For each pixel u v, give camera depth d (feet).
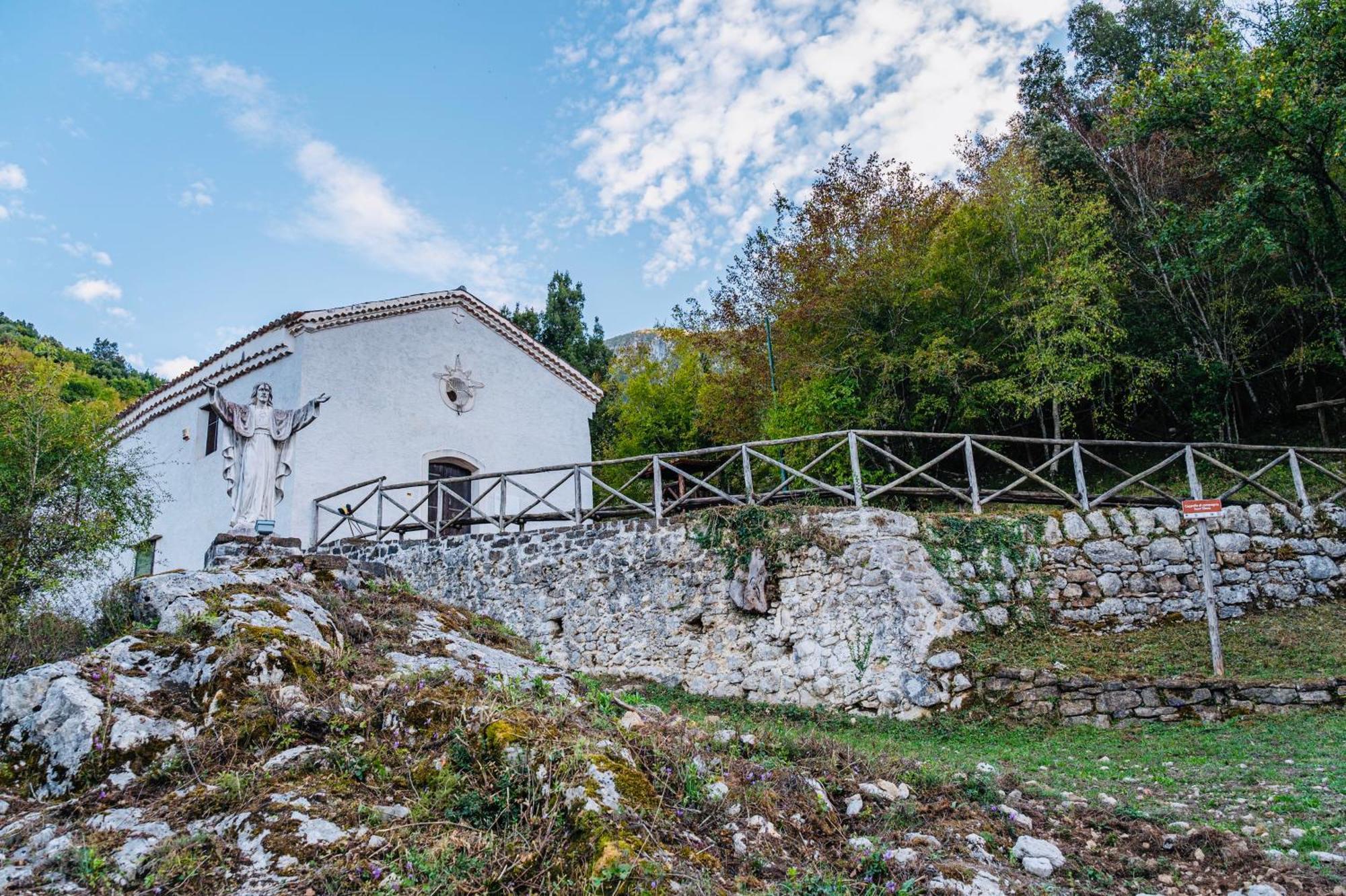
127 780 15.56
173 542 54.39
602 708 19.30
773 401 57.21
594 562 37.50
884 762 20.06
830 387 50.78
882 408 49.90
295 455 46.83
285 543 31.89
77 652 22.38
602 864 12.96
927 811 17.60
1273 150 41.29
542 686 19.60
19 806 15.24
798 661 32.32
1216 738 25.11
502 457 56.59
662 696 33.71
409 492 51.19
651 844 13.83
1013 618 32.14
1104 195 55.47
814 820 16.43
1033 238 50.62
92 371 108.37
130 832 14.07
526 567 39.06
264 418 32.96
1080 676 28.66
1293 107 38.91
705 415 68.23
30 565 33.65
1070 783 20.95
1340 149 38.24
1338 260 45.85
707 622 34.40
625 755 16.39
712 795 16.17
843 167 53.88
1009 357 50.70
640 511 39.11
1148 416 57.26
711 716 30.86
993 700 29.30
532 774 15.20
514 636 27.35
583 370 97.14
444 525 42.45
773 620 33.22
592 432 93.76
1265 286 50.06
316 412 34.17
